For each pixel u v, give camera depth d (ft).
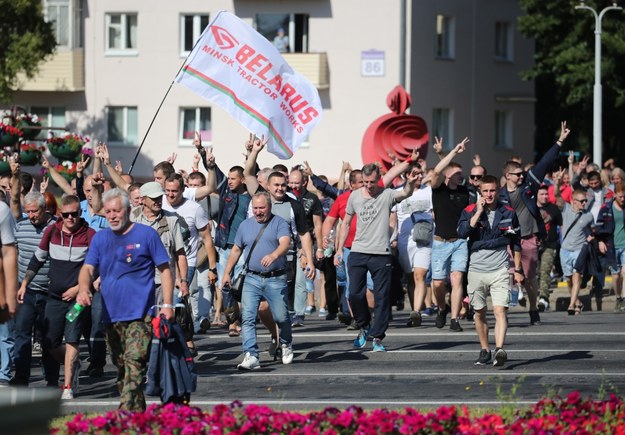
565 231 140.87
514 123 326.03
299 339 112.68
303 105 117.08
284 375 92.07
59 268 83.15
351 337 113.80
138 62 298.35
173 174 100.27
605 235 138.00
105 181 104.58
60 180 111.65
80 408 78.33
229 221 111.75
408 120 170.60
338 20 287.89
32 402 41.19
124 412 61.72
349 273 103.19
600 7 294.05
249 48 114.32
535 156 366.22
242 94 114.42
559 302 148.05
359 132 288.51
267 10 290.56
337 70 288.51
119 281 70.49
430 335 114.83
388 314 102.53
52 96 304.09
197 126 296.71
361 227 102.63
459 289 117.60
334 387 86.48
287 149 116.98
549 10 301.22
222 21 114.01
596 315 135.95
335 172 290.35
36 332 102.89
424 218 123.44
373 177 101.40
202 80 113.50
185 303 89.51
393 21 285.02
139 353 68.59
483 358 95.76
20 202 99.25
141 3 296.92
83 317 82.84
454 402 78.64
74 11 299.79
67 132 218.79
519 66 327.47
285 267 95.25
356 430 59.36
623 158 355.97
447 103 300.20
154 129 297.94
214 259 101.65
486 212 93.86
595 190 151.12
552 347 105.09
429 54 293.23
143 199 89.25
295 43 290.97
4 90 274.77
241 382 89.25
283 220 94.43
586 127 353.72
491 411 69.05
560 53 295.89
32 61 274.36
